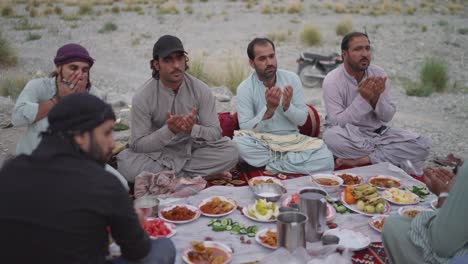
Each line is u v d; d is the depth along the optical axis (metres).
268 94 4.87
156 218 3.59
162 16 23.02
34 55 14.82
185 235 3.44
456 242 2.53
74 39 17.78
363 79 5.29
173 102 4.68
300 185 4.35
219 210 3.75
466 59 14.78
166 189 4.28
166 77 4.50
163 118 4.73
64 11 24.91
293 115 5.09
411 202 3.89
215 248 3.19
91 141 2.22
